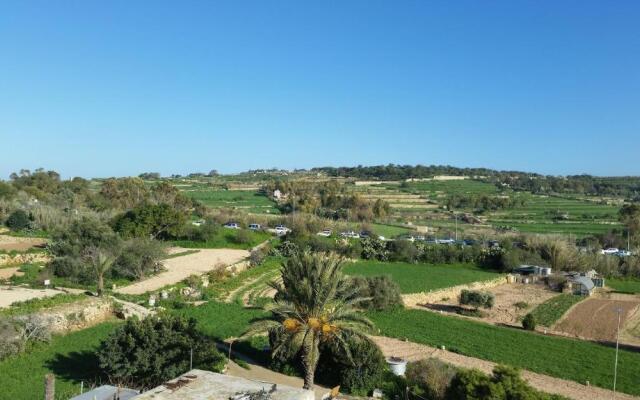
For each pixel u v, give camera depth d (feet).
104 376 121.08
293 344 109.60
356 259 354.13
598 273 335.67
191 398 73.77
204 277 247.91
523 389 99.86
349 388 124.77
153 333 117.70
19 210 338.54
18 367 125.29
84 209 412.98
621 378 147.43
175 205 470.80
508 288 297.94
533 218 580.71
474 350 169.17
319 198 604.08
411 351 166.50
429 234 454.40
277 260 314.55
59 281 216.54
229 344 156.25
